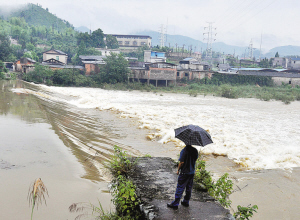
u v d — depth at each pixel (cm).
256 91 5644
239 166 1028
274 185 830
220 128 1714
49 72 6091
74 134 1255
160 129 1568
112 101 3152
